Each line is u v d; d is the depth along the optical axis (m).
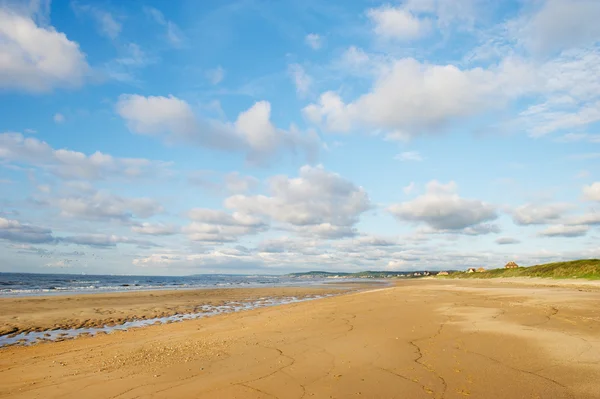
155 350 9.81
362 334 10.53
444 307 16.16
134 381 6.82
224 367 7.57
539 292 23.89
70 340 12.91
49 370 8.04
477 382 6.20
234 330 13.01
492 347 8.44
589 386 5.89
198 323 16.14
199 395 5.95
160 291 41.81
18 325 16.17
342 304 20.81
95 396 6.09
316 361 7.78
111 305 24.58
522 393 5.67
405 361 7.56
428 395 5.70
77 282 76.94
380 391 5.92
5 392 6.48
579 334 9.50
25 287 52.28
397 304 18.47
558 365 6.97
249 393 5.97
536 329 10.27
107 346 11.07
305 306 21.73
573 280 40.53
